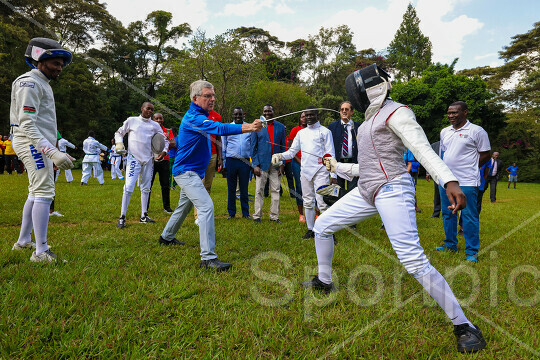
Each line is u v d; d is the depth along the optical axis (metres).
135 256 3.45
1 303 2.22
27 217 3.39
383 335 2.10
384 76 2.26
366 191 2.27
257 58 27.66
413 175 8.92
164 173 6.38
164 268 3.11
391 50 50.22
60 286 2.55
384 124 2.13
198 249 3.81
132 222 5.40
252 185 11.63
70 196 7.97
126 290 2.56
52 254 3.20
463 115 4.20
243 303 2.47
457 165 4.12
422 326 2.24
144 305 2.35
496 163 10.56
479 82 27.31
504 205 9.71
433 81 28.39
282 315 2.31
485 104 27.80
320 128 4.61
